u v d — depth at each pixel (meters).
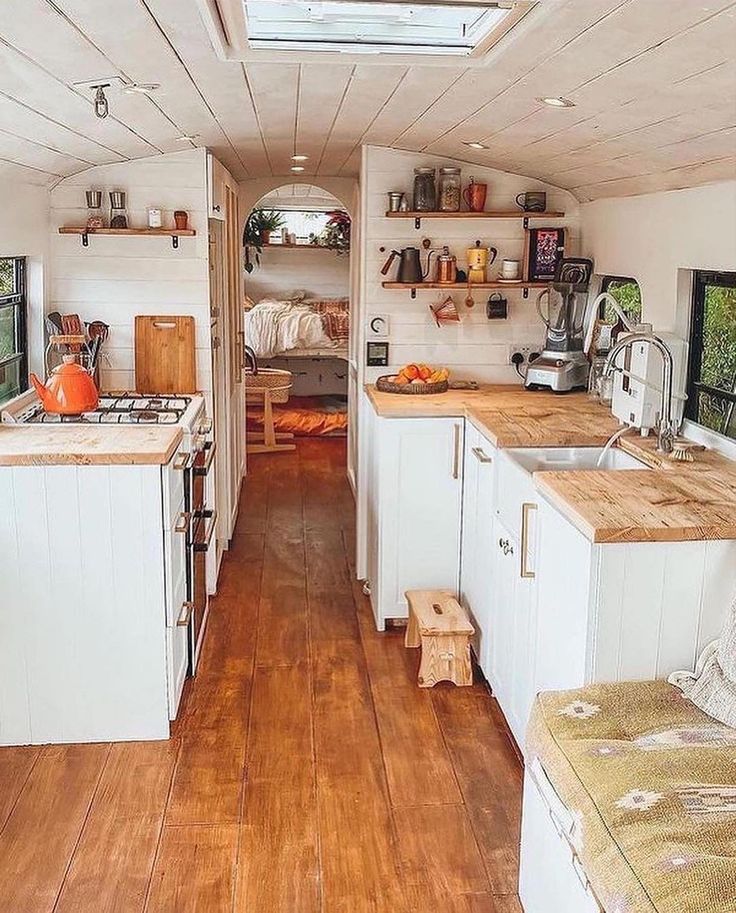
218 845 2.73
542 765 2.24
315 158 5.19
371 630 4.31
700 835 1.79
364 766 3.16
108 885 2.55
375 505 4.35
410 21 2.06
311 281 9.59
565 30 1.98
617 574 2.38
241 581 4.91
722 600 2.43
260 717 3.49
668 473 2.95
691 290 3.61
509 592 3.35
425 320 4.86
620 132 2.99
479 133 3.63
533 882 2.39
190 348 4.65
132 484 3.16
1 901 2.49
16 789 3.01
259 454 7.86
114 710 3.30
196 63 2.48
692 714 2.27
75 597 3.21
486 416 3.93
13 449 3.16
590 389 4.52
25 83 2.42
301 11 2.00
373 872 2.63
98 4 1.85
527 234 4.75
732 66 2.03
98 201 4.48
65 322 4.46
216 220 4.91
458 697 3.66
